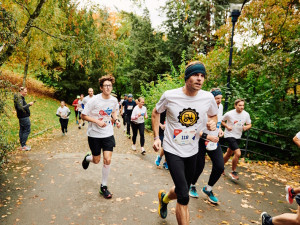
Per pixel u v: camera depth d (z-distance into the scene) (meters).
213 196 3.73
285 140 6.86
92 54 8.98
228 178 5.00
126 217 3.16
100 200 3.64
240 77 8.30
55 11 8.91
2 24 3.70
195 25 18.42
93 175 4.74
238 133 4.83
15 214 3.14
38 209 3.29
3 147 3.82
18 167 5.00
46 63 16.80
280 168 6.11
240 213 3.47
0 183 4.13
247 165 6.12
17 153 6.16
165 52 23.84
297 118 6.61
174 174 2.41
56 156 6.05
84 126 13.17
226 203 3.78
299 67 7.13
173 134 2.49
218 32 10.31
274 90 7.43
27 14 8.70
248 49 8.88
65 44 9.02
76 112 13.77
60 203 3.49
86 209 3.34
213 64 8.31
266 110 7.19
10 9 7.44
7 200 3.52
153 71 23.39
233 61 8.38
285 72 7.22
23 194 3.75
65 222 2.99
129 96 9.73
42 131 10.12
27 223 2.94
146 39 22.94
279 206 3.80
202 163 3.72
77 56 8.72
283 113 7.03
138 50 22.89
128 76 23.56
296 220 2.29
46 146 7.79
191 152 2.56
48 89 23.09
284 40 8.85
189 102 2.41
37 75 20.34
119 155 6.64
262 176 5.28
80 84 21.19
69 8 8.98
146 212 3.32
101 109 3.69
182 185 2.36
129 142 9.20
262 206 3.76
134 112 7.05
